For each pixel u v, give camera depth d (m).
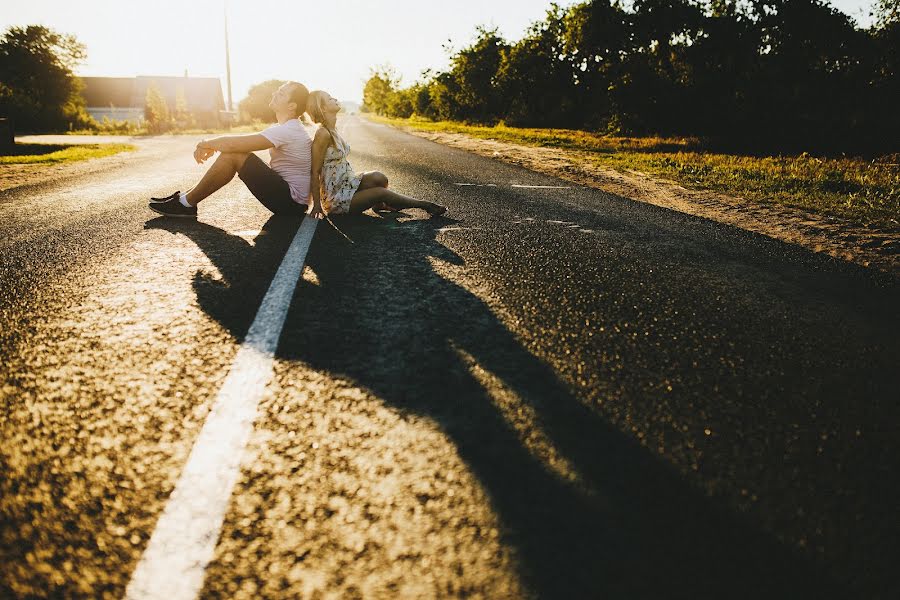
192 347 2.04
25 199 5.43
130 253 3.34
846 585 1.08
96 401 1.66
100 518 1.18
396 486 1.30
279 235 3.89
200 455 1.40
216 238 3.76
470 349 2.10
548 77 42.00
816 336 2.41
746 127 27.72
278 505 1.23
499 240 3.94
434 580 1.04
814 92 27.61
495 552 1.12
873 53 26.70
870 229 4.74
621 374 1.95
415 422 1.58
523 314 2.51
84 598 0.99
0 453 1.40
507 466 1.39
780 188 7.13
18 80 46.59
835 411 1.77
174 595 1.00
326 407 1.64
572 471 1.39
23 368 1.86
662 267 3.42
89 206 5.00
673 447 1.52
